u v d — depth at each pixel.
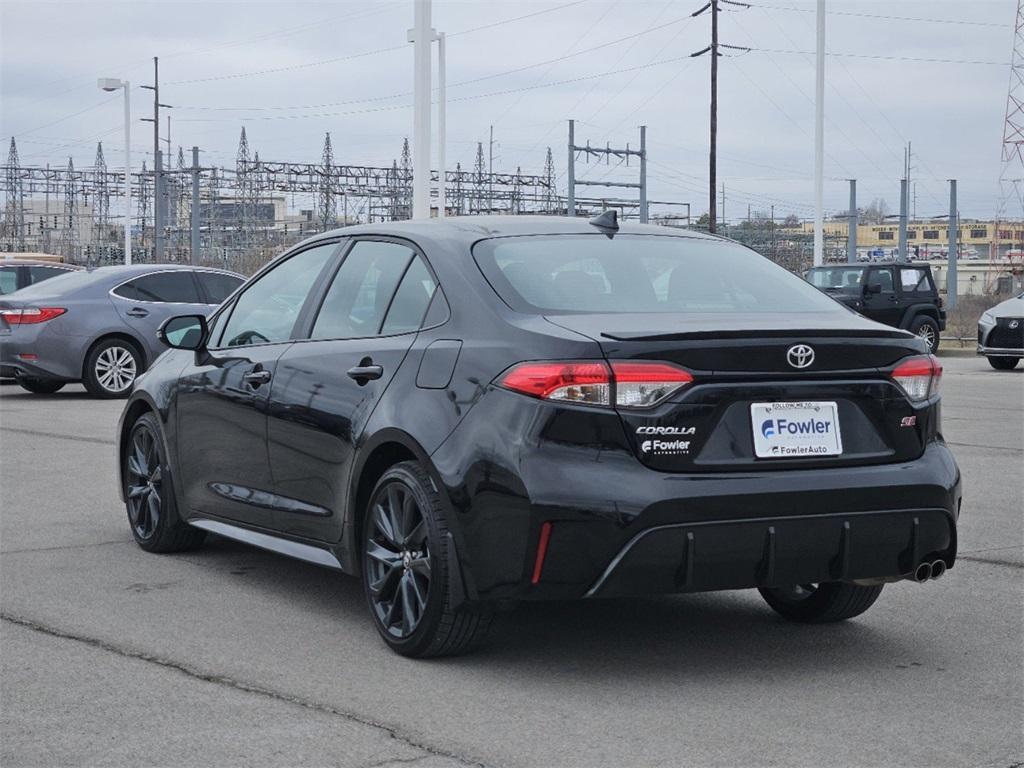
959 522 8.00
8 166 100.38
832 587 5.47
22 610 5.78
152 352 16.34
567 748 4.01
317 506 5.58
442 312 5.11
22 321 15.67
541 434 4.49
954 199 81.56
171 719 4.28
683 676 4.81
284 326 6.09
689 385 4.53
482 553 4.62
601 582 4.44
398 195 92.56
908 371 4.88
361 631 5.44
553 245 5.34
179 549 7.06
